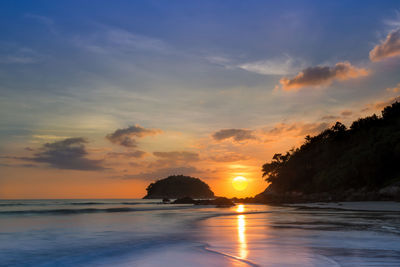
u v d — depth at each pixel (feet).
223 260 29.50
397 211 122.93
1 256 33.27
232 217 94.12
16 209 141.28
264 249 35.27
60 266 28.81
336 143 380.78
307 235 48.34
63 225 67.67
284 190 431.02
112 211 133.49
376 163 262.88
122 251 35.35
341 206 169.89
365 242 40.19
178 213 118.83
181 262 28.91
